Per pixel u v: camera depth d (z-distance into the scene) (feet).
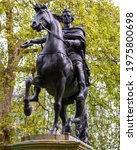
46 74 40.68
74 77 42.22
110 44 75.20
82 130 45.16
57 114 40.52
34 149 38.01
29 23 71.26
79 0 72.33
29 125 70.90
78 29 43.65
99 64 74.95
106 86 78.64
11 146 39.06
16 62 70.90
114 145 80.84
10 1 71.67
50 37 41.39
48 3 73.10
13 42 70.74
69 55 42.68
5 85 71.15
